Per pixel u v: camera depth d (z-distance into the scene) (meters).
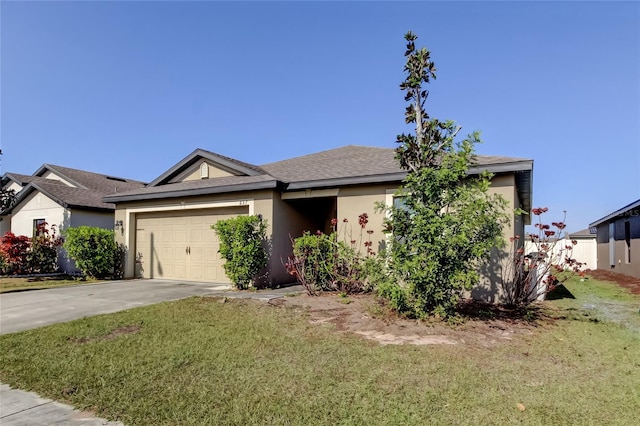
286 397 3.52
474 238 6.20
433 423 3.03
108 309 7.71
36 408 3.41
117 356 4.73
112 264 13.68
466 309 7.18
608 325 6.56
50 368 4.36
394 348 4.95
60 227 15.86
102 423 3.12
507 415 3.17
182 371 4.21
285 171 12.59
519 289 7.79
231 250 9.98
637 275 15.36
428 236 6.05
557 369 4.30
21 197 17.06
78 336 5.63
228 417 3.16
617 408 3.32
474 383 3.83
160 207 12.80
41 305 8.26
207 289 10.37
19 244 14.82
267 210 10.59
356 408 3.29
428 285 6.17
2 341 5.43
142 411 3.29
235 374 4.11
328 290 9.23
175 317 6.78
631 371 4.26
